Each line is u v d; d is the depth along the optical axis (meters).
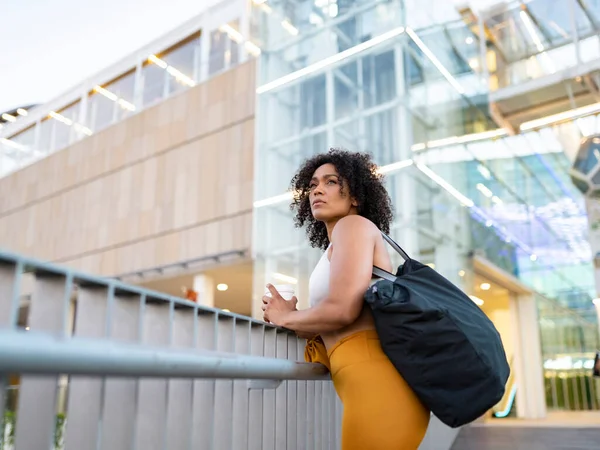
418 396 1.25
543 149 17.58
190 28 17.52
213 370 0.92
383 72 10.87
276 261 12.23
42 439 0.88
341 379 1.33
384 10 11.28
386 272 1.37
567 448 7.90
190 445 1.30
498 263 14.16
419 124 10.47
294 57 13.07
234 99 15.18
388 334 1.22
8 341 0.51
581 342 19.73
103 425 1.09
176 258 14.99
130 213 16.58
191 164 15.58
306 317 1.35
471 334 1.19
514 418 16.55
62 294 0.94
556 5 14.07
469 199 12.48
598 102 13.98
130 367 0.70
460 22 13.84
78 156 18.86
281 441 1.88
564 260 20.41
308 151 11.92
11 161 21.55
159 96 17.39
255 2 14.49
